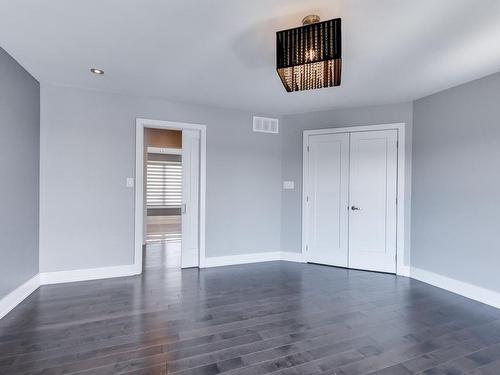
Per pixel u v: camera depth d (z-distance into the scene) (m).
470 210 3.00
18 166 2.74
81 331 2.23
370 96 3.56
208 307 2.72
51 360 1.85
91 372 1.74
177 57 2.60
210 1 1.81
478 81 2.95
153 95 3.64
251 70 2.88
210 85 3.28
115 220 3.57
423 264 3.52
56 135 3.30
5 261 2.51
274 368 1.81
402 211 3.73
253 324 2.39
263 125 4.39
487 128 2.85
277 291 3.16
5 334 2.17
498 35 2.16
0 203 2.42
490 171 2.82
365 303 2.85
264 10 1.90
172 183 10.19
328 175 4.19
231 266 4.13
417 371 1.81
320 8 1.87
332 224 4.16
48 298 2.88
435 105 3.39
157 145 6.11
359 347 2.07
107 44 2.38
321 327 2.35
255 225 4.37
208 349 2.01
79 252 3.40
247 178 4.31
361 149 3.98
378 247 3.89
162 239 6.07
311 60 1.72
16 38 2.28
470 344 2.13
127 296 2.96
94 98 3.46
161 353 1.95
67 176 3.35
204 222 4.04
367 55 2.49
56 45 2.39
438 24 2.03
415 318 2.53
